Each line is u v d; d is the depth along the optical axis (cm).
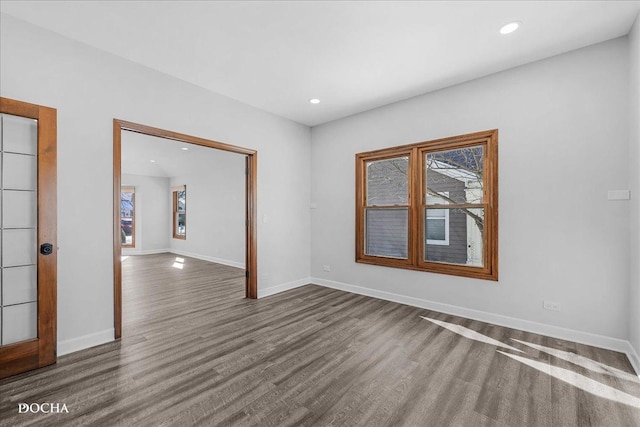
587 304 261
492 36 244
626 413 172
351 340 270
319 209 478
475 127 321
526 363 228
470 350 250
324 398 186
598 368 220
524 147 291
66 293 243
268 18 222
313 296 414
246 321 318
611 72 249
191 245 802
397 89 348
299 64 291
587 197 260
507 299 301
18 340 222
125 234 861
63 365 224
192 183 795
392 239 401
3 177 219
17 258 223
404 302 379
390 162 404
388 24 229
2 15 215
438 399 185
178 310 355
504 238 302
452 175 348
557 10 212
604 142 252
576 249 265
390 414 171
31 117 220
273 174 431
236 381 204
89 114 256
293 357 238
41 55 231
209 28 234
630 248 240
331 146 461
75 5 206
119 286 272
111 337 267
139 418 167
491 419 167
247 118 393
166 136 310
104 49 264
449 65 293
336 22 227
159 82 304
